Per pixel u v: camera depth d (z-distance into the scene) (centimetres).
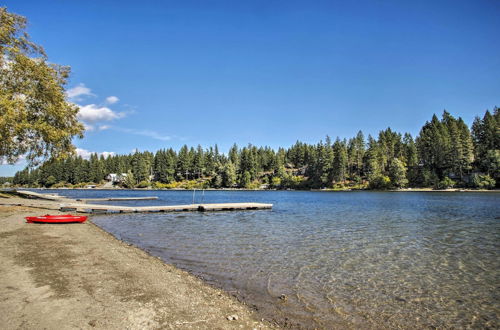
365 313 830
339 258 1419
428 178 10269
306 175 14875
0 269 980
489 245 1725
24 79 2744
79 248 1393
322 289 1009
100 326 630
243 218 3042
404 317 811
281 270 1220
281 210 3953
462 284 1077
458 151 10006
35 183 16750
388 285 1059
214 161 16925
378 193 9256
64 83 3312
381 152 12544
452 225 2522
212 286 1002
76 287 852
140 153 16638
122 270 1073
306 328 727
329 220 2873
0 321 617
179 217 3120
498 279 1131
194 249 1588
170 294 869
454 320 802
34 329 593
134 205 4828
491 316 826
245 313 790
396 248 1639
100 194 9100
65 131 3159
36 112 2895
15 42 2741
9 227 1872
